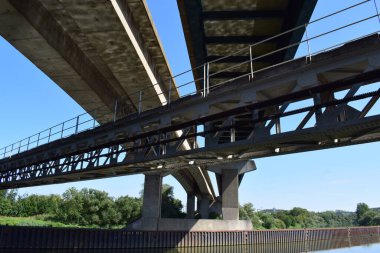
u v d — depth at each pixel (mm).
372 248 69500
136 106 36375
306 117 13078
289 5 29859
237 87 15703
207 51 36062
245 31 33438
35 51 23844
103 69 30047
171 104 19562
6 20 20547
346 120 11875
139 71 28516
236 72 39094
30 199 111375
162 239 51688
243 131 29469
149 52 29281
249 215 117562
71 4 20578
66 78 27766
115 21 22078
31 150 38812
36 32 21672
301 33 30016
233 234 60156
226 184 65750
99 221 94062
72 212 94750
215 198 108875
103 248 47062
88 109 33812
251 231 63406
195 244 54688
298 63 13656
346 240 89000
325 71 12930
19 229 42875
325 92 13359
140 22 25344
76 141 29422
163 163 21203
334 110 12289
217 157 18516
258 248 60688
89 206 96688
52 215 105438
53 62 25281
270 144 14477
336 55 12531
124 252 47875
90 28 22984
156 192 53469
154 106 35656
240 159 18516
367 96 11328
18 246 42250
